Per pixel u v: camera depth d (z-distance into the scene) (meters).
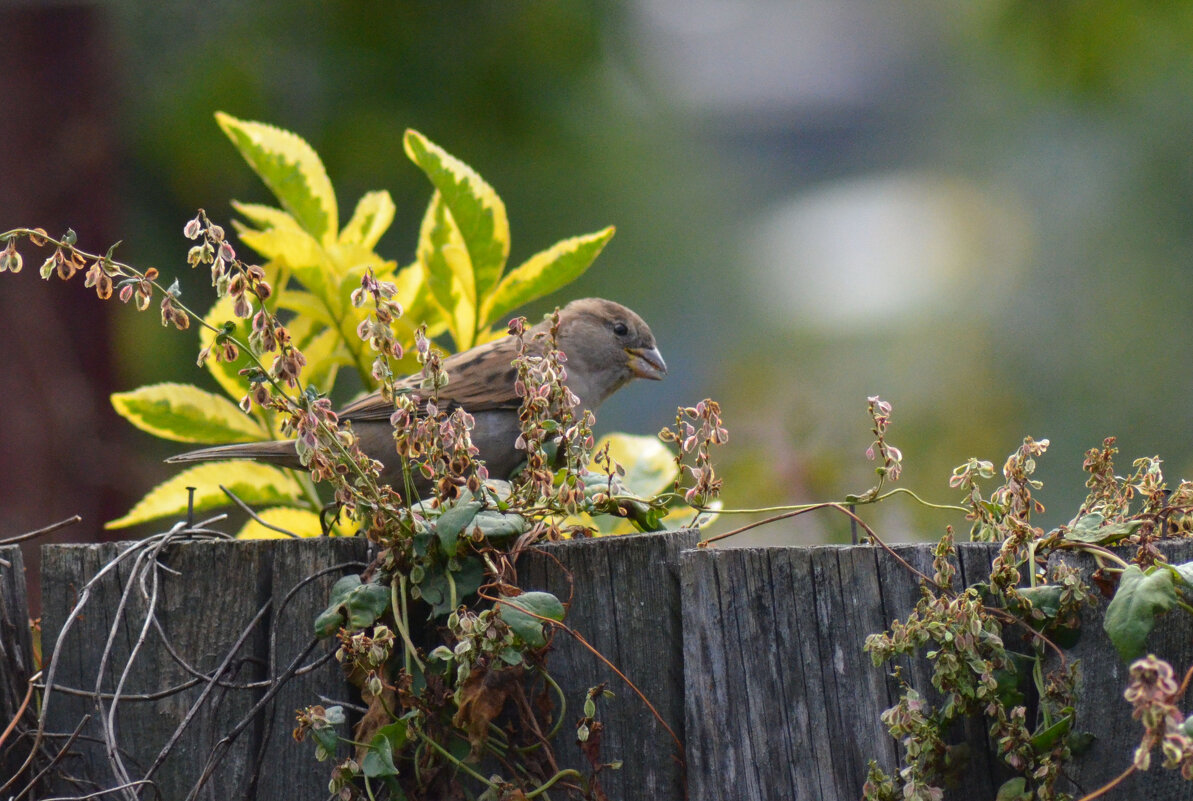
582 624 4.99
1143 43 15.48
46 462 11.84
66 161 12.38
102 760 5.15
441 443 4.83
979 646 4.66
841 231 33.56
